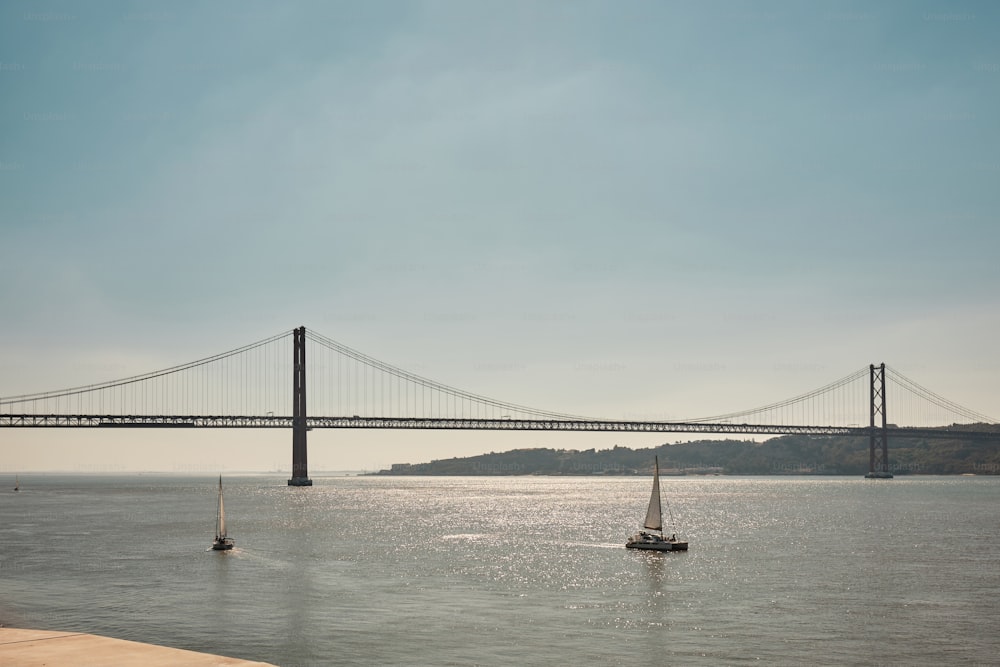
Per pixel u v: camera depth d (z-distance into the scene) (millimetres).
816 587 77812
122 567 90500
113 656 27094
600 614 65312
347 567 91125
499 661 52156
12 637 29875
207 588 76750
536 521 162375
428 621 62688
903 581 81312
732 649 55062
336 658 52969
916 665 51875
